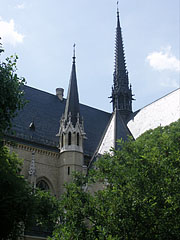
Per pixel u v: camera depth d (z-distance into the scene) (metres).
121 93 84.38
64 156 60.66
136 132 71.69
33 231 49.25
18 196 26.91
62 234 28.67
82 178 33.84
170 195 28.77
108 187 32.94
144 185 29.09
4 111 27.97
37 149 60.28
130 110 83.56
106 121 79.81
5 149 31.80
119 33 93.19
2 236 27.58
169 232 27.22
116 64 89.00
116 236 25.92
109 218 28.72
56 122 69.50
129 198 28.59
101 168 33.09
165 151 33.75
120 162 32.66
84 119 74.94
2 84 27.42
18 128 61.22
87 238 28.62
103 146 62.25
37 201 29.56
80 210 30.30
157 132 51.53
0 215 26.61
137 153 32.00
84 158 64.69
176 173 30.95
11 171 30.05
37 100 70.44
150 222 27.61
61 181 59.50
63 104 75.44
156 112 71.12
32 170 56.22
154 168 30.06
